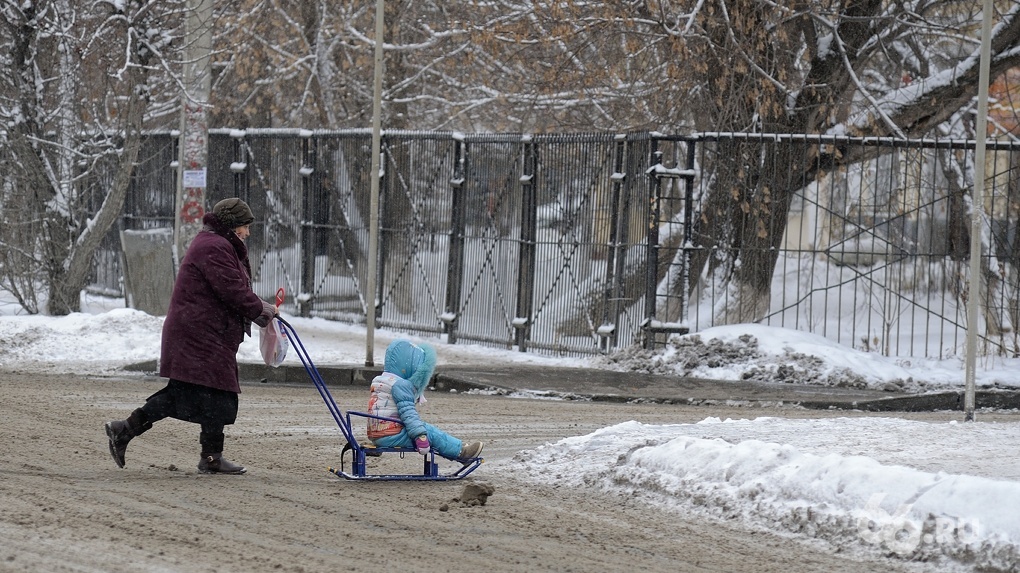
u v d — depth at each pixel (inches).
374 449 1152.8
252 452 1312.7
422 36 3526.1
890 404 1923.0
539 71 2974.9
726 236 2378.2
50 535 821.2
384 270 2773.1
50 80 2635.3
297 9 3730.3
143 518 902.4
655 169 2265.0
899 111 2640.3
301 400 1786.4
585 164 2386.8
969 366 1624.0
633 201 2316.7
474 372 2106.3
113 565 747.4
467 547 857.5
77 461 1173.7
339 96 3651.6
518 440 1457.9
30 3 2539.4
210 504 977.5
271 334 1143.0
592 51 2910.9
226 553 799.7
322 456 1305.4
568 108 2950.3
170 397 1125.1
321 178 2923.2
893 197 2709.2
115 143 2800.2
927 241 2886.3
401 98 3558.1
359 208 2832.2
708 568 823.1
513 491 1112.2
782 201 2437.3
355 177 2842.0
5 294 2874.0
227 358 1123.3
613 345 2329.0
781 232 2439.7
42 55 2746.1
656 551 869.8
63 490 1002.7
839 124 2655.0
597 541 896.9
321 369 2081.7
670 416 1717.5
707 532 939.3
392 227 2758.4
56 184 2600.9
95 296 3280.0
